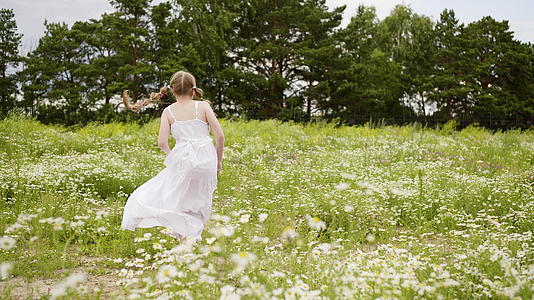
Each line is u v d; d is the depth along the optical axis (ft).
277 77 104.88
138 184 25.04
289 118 101.14
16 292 11.18
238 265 10.11
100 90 111.65
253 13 108.06
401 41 131.34
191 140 13.62
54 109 102.06
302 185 26.50
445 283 9.80
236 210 19.39
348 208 15.78
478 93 113.91
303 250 14.11
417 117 107.76
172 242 14.82
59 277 12.35
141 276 12.14
